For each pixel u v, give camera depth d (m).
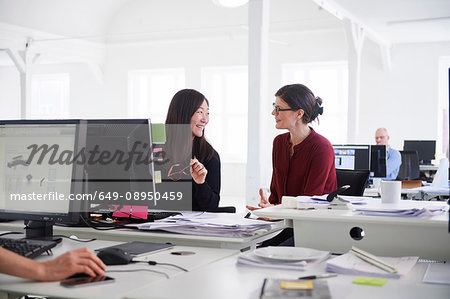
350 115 8.67
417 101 10.09
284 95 2.97
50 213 2.06
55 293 1.46
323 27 10.51
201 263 1.82
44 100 13.50
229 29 11.30
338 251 2.10
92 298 1.42
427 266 1.80
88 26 11.88
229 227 2.15
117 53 12.50
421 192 5.23
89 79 12.84
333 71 10.72
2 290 1.52
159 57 12.11
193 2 11.62
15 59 10.30
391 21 8.42
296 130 2.98
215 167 3.04
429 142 9.12
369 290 1.48
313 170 2.89
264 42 5.87
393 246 2.01
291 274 1.66
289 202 2.26
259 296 1.40
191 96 2.99
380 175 5.80
